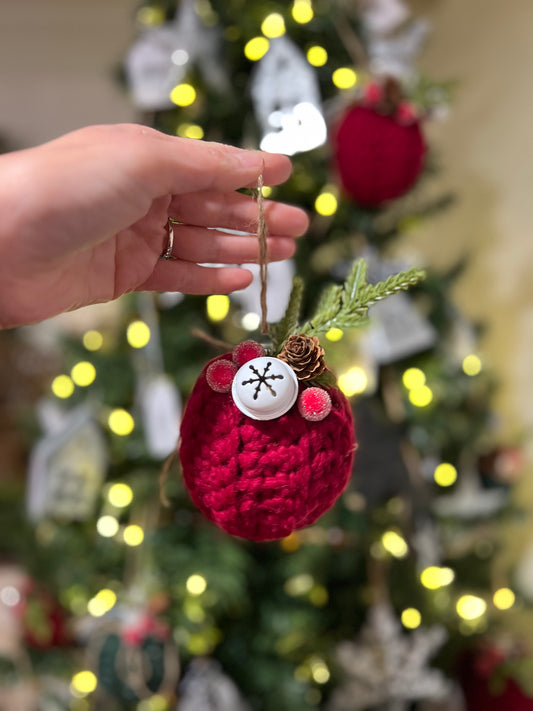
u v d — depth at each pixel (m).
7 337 1.54
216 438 0.27
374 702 0.68
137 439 0.69
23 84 1.50
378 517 0.69
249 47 0.61
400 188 0.57
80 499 0.68
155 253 0.33
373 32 0.68
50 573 0.74
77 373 0.70
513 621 0.91
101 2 1.42
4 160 0.26
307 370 0.27
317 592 0.70
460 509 0.76
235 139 0.67
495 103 0.99
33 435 0.83
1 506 0.79
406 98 0.58
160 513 0.71
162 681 0.61
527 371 0.96
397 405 0.68
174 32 0.63
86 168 0.26
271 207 0.34
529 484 0.95
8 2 1.42
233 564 0.66
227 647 0.71
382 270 0.67
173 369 0.68
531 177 0.93
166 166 0.27
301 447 0.27
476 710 0.75
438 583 0.69
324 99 0.66
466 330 0.80
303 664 0.70
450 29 1.07
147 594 0.64
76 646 0.74
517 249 0.96
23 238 0.27
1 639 0.80
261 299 0.29
